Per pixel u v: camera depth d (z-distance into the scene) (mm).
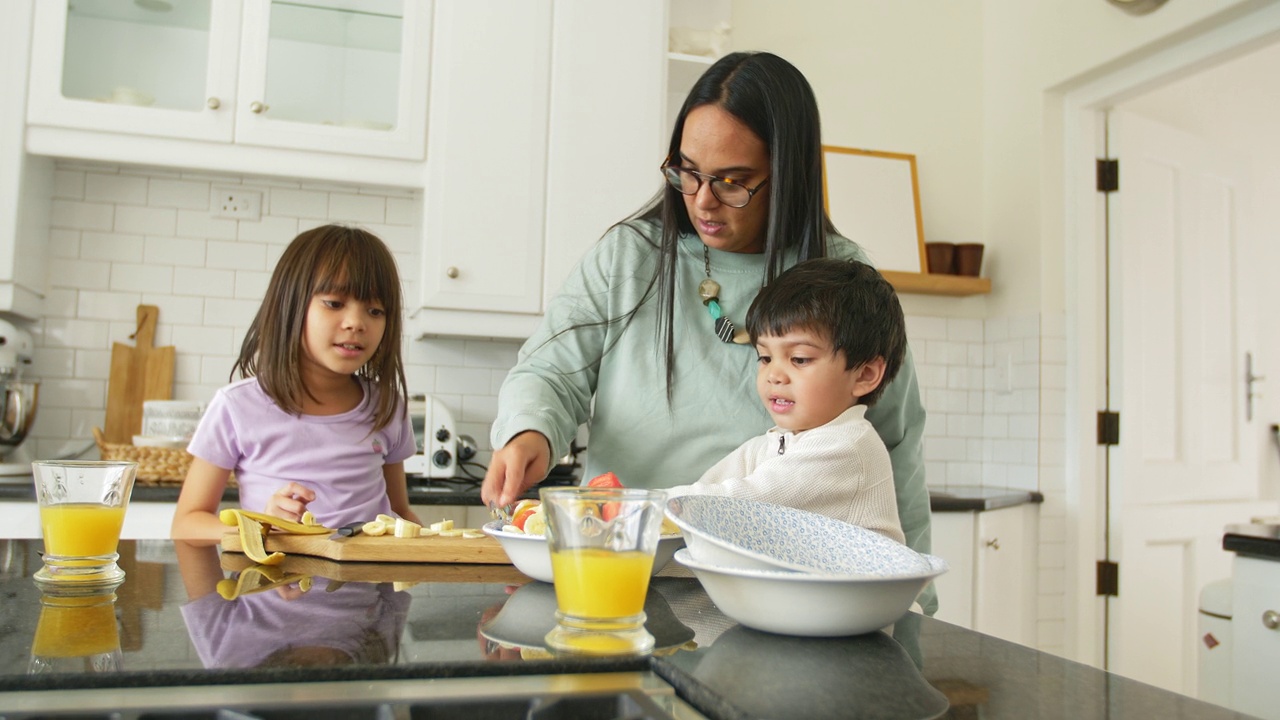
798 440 1105
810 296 1143
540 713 513
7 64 2297
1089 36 2924
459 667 550
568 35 2613
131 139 2375
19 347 2346
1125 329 3064
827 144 3170
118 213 2619
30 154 2346
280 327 1675
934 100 3312
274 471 1690
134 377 2592
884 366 1184
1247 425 3365
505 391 1206
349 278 1662
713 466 1258
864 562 780
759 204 1228
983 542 2771
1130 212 3094
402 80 2520
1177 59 2713
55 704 479
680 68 2779
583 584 631
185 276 2658
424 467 2467
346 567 964
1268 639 1763
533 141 2576
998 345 3258
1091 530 3047
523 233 2561
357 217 2787
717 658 597
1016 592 2957
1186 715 503
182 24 2426
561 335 1281
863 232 3131
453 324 2527
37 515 2143
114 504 857
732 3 3094
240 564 967
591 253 1360
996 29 3334
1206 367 3266
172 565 943
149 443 2348
